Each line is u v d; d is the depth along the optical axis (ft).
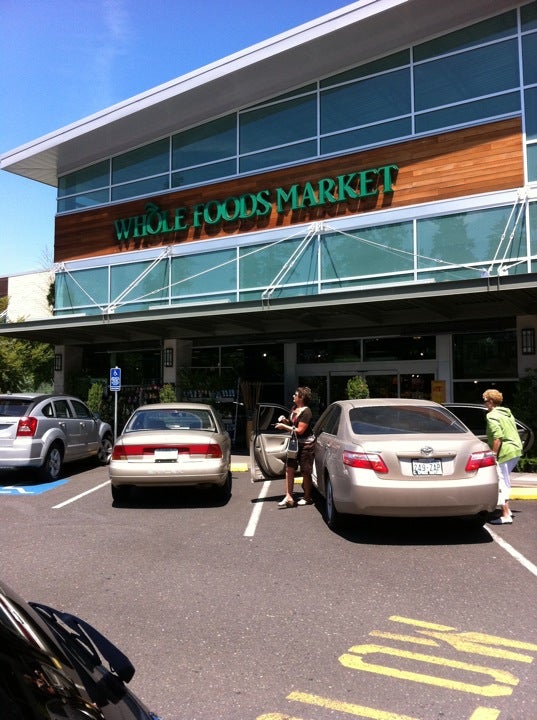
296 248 48.52
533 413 38.45
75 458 39.42
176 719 9.88
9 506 28.43
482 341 48.73
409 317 45.29
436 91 43.86
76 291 61.46
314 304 40.47
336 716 9.97
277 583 16.87
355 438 21.94
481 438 26.81
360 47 45.78
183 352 57.52
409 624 13.89
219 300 52.06
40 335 59.72
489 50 42.04
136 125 56.29
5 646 4.86
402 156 44.73
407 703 10.37
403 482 20.45
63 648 5.77
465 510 20.57
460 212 42.01
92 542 21.54
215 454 27.37
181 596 15.87
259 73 48.98
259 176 51.42
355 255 45.88
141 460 27.09
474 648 12.57
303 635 13.32
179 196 55.72
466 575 17.48
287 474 27.48
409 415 23.79
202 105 53.36
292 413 27.89
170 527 23.67
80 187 62.90
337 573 17.72
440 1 40.96
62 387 63.93
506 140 40.93
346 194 46.68
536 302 38.40
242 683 11.10
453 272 41.96
